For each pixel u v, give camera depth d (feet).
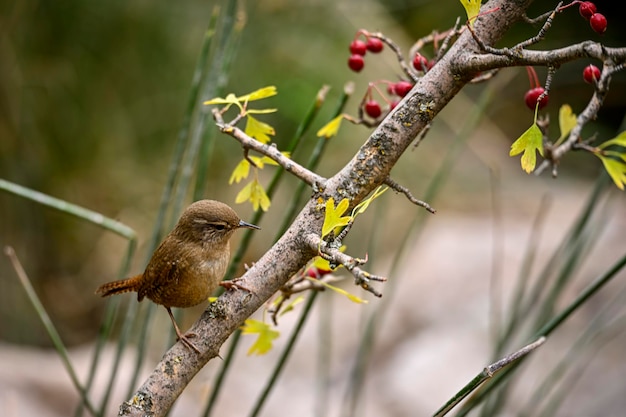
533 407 20.85
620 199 44.01
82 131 44.83
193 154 18.98
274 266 12.19
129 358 35.47
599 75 13.84
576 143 14.46
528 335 20.92
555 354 29.86
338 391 32.99
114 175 45.47
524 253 38.58
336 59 45.01
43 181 43.80
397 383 32.50
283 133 44.96
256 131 13.94
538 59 10.90
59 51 44.24
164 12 46.09
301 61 44.86
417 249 43.70
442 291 37.01
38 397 29.58
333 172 44.45
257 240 44.88
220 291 17.10
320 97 15.51
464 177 51.52
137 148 46.29
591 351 29.55
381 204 21.40
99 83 45.34
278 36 45.14
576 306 15.84
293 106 43.68
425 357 33.42
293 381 34.24
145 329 18.62
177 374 12.07
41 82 43.73
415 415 30.99
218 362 35.32
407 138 12.17
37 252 43.86
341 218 11.14
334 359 35.09
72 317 44.37
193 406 31.78
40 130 43.75
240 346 36.58
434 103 12.11
